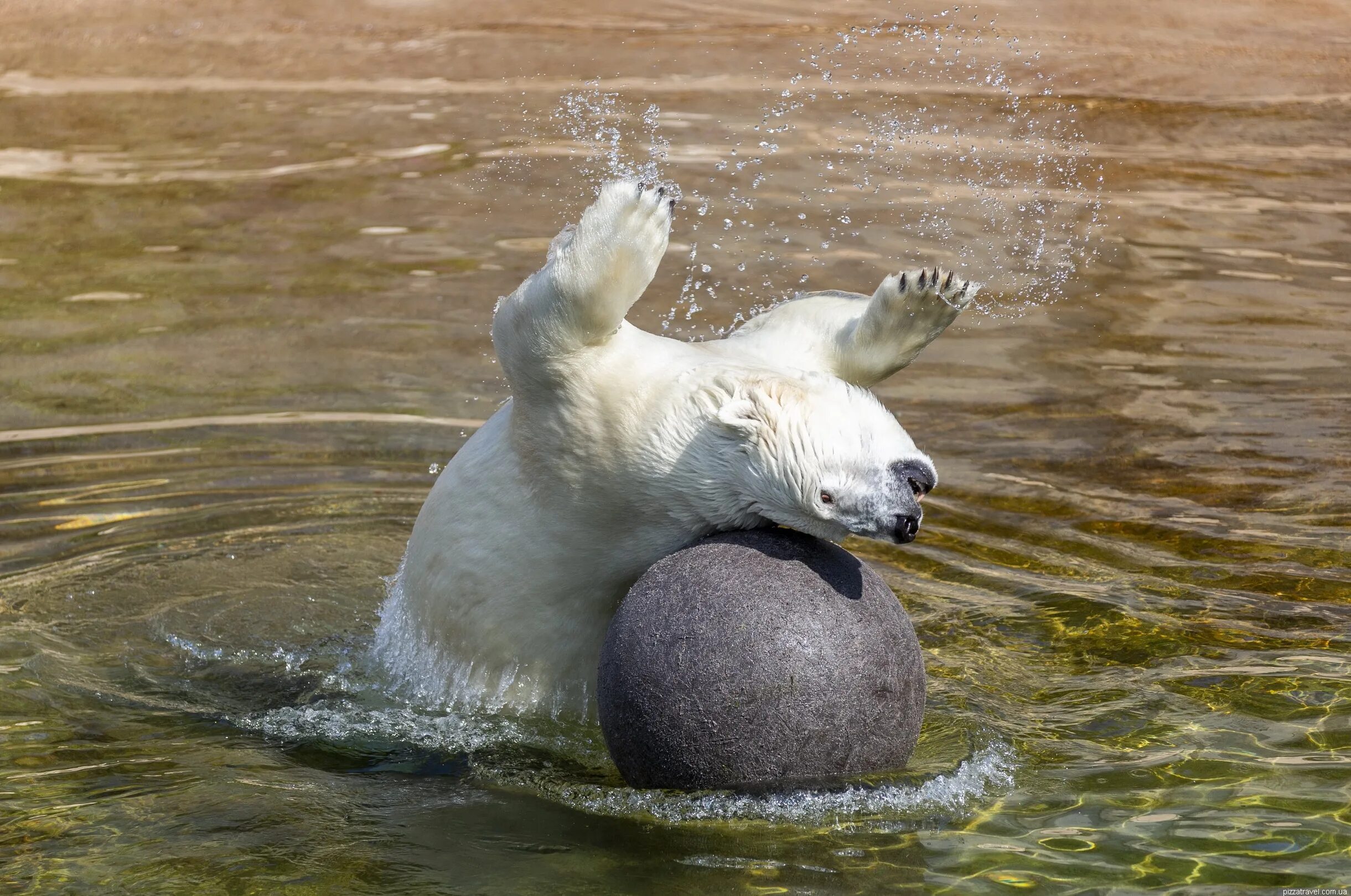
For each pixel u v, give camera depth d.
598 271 13.77
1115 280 34.72
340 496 22.66
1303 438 25.41
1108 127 47.56
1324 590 19.25
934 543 21.19
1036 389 28.23
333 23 59.41
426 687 16.64
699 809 13.42
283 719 16.20
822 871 12.64
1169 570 20.08
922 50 54.88
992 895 12.25
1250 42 58.28
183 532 21.28
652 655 13.17
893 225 37.41
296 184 41.16
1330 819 13.41
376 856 13.10
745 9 61.25
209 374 28.03
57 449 24.27
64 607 18.91
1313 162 45.09
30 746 15.34
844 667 13.05
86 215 38.44
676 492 14.22
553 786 14.55
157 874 12.75
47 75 51.91
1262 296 33.84
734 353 15.31
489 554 15.61
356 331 30.56
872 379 15.82
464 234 37.09
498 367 28.66
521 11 61.31
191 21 59.41
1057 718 15.77
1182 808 13.70
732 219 37.47
